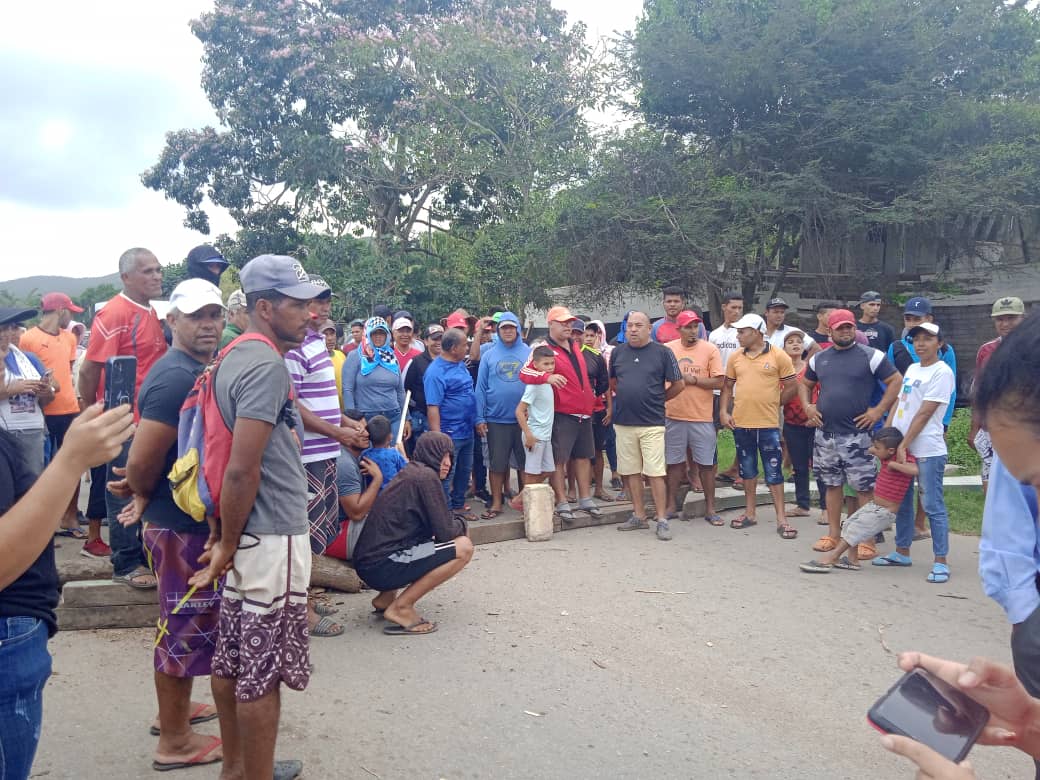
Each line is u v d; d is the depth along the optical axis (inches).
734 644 208.7
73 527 268.2
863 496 294.0
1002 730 65.3
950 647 208.4
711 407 336.5
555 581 258.7
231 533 125.7
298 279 137.3
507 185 890.7
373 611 231.8
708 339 390.3
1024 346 56.5
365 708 170.4
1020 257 738.8
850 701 178.1
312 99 899.4
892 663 198.2
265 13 919.0
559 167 829.2
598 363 350.6
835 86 717.3
